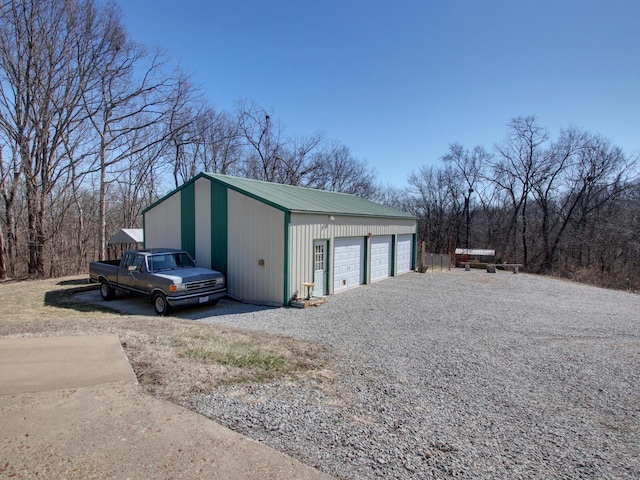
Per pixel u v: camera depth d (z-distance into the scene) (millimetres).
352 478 2691
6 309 9711
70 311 9617
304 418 3629
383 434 3471
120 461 2635
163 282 9281
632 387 5148
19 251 17984
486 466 3049
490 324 8734
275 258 10516
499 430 3758
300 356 5719
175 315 9336
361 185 35844
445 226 34562
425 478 2795
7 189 17844
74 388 3816
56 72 17328
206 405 3658
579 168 26359
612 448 3500
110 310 9906
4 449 2729
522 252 28891
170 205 13125
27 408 3369
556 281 18172
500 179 29625
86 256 22047
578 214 26922
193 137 23984
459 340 7301
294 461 2818
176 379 4203
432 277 17766
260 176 30359
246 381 4422
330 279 12492
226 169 28609
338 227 12836
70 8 17078
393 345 6832
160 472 2527
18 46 16281
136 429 3094
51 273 18406
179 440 2969
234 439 3061
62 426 3084
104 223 19922
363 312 9812
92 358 4691
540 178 27438
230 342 6035
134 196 24094
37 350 4980
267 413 3639
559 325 8836
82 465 2568
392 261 17406
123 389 3842
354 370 5340
